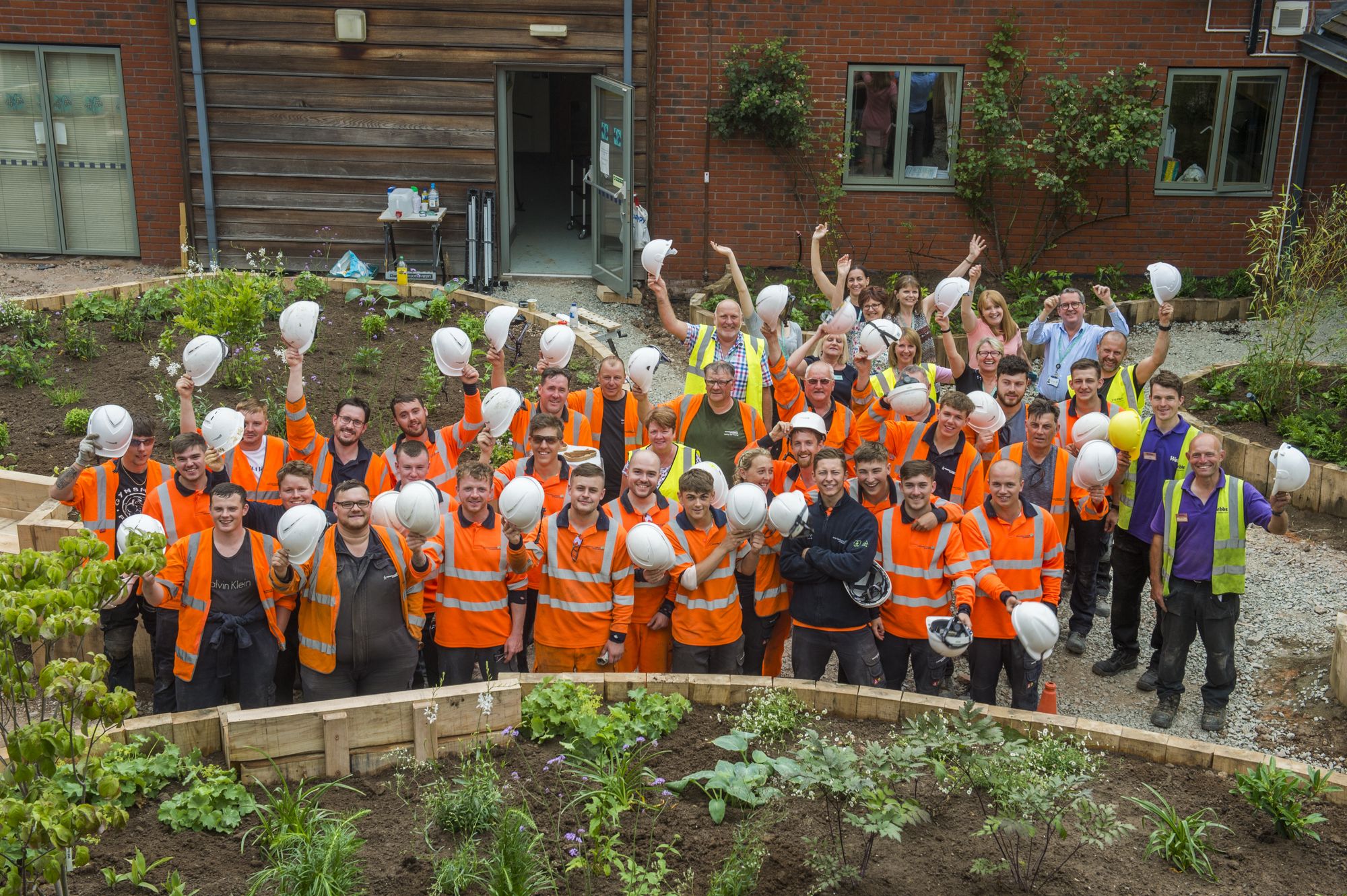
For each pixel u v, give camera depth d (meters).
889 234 15.66
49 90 15.09
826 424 8.00
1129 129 14.92
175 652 6.16
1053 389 9.48
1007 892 4.87
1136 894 4.91
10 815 3.79
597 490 6.22
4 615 3.84
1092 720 6.67
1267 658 7.94
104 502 6.84
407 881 4.82
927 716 5.44
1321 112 15.27
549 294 15.00
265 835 4.98
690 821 5.25
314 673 6.00
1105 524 8.09
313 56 14.48
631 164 14.15
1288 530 9.76
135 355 11.62
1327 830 5.37
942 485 7.58
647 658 6.78
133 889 4.73
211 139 14.71
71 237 15.66
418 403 7.45
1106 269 15.27
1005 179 15.54
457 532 6.26
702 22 14.82
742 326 9.63
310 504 5.86
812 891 4.79
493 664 6.42
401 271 13.59
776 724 5.89
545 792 5.41
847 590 6.34
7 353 10.91
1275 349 11.51
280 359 11.64
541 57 14.55
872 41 14.95
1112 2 14.88
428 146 14.77
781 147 15.13
